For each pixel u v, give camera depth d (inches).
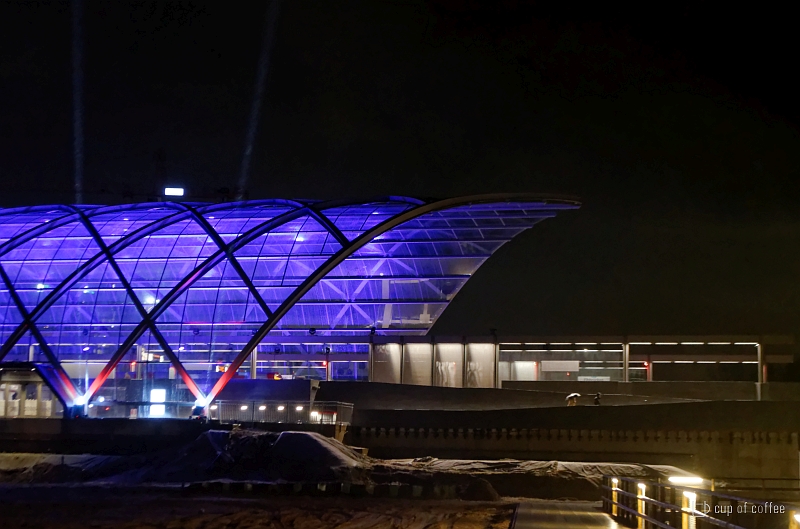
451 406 2297.0
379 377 2748.5
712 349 2632.9
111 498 1488.7
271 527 1163.3
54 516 1267.2
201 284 2362.2
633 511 941.2
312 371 2824.8
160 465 1824.6
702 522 832.3
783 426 1855.3
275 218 2532.0
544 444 1936.5
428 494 1514.5
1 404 2287.2
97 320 2290.8
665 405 1907.0
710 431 1877.5
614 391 2498.8
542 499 1593.3
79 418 2065.7
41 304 2290.8
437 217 2741.1
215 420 2025.1
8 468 1923.0
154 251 2422.5
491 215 2751.0
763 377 2556.6
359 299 2812.5
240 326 2300.7
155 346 2294.5
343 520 1221.1
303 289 2363.4
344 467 1670.8
